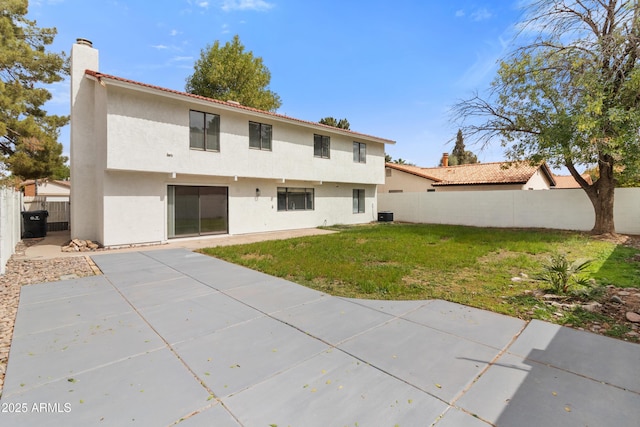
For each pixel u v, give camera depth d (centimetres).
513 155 1452
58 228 1812
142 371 314
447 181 2427
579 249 989
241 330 415
